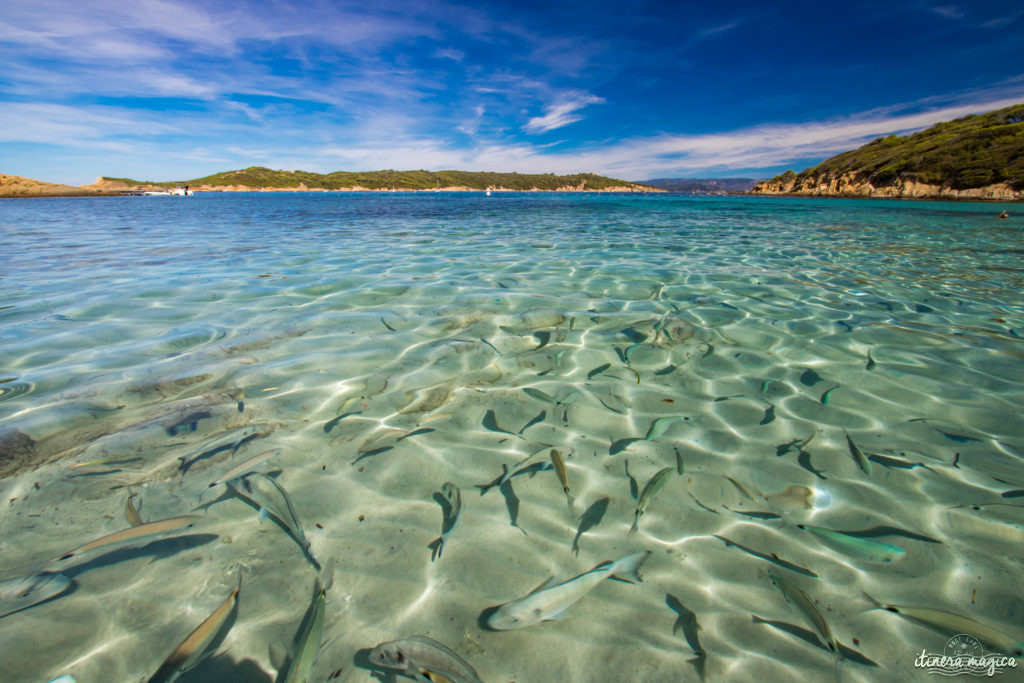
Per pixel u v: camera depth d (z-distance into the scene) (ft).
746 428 8.23
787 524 5.92
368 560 5.26
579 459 7.37
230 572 5.01
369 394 9.34
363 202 117.91
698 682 4.00
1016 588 4.90
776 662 4.17
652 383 9.98
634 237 36.37
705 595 4.87
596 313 14.46
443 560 5.31
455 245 30.91
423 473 6.93
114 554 5.17
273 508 5.97
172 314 14.33
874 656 4.22
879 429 8.12
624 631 4.46
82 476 6.56
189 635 4.09
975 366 10.66
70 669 3.97
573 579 4.94
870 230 42.47
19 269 21.56
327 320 13.76
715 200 143.64
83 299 16.02
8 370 10.07
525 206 94.12
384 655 3.99
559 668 4.12
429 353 11.37
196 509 5.96
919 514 6.04
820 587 4.99
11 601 4.56
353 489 6.52
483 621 4.54
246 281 18.93
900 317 14.32
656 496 6.45
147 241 33.09
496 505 6.29
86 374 9.92
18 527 5.56
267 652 4.11
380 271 21.17
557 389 9.68
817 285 18.61
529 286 18.08
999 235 37.70
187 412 8.45
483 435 8.00
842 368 10.64
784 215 64.59
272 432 7.90
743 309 15.05
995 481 6.65
